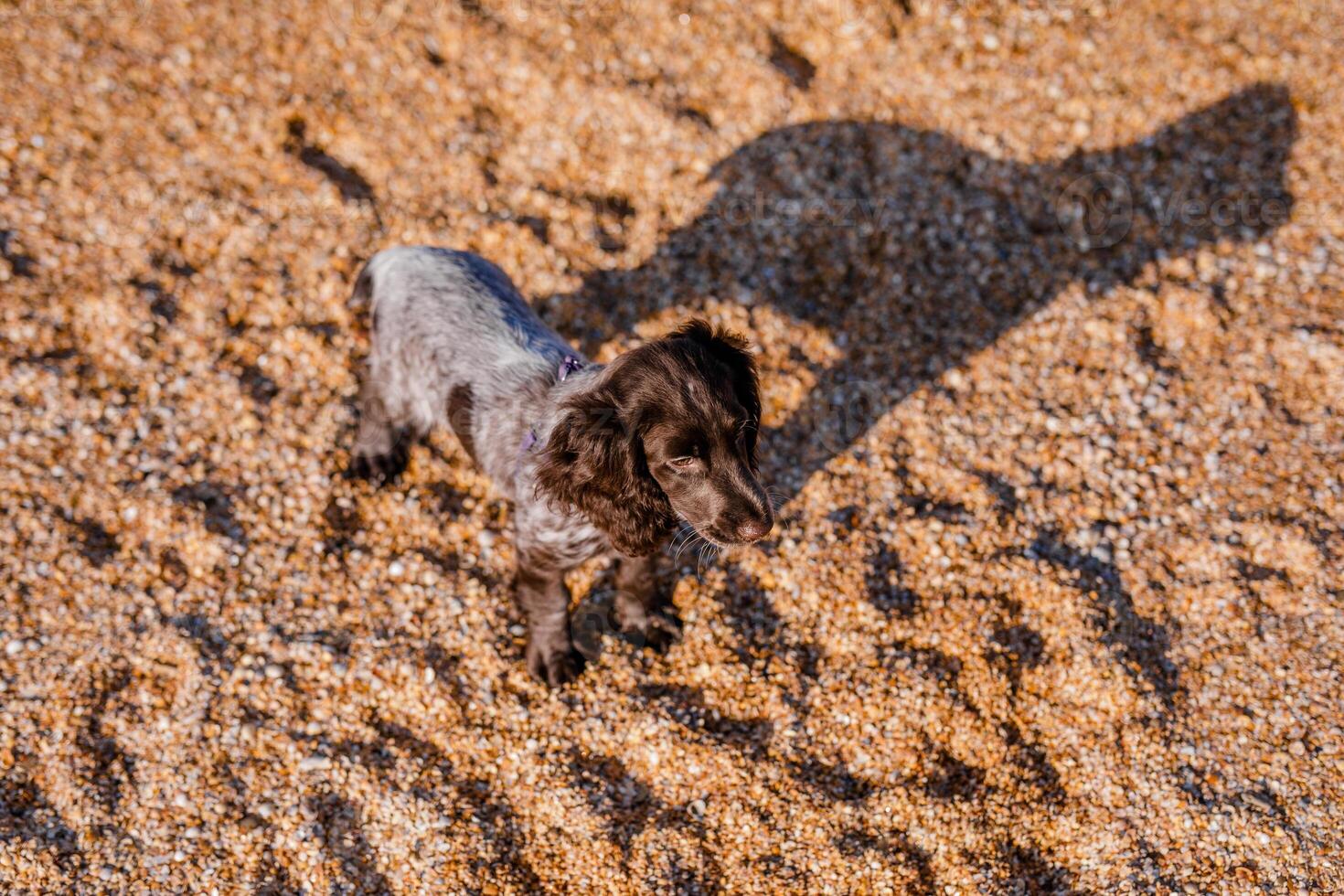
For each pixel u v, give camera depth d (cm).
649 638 222
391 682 219
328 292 238
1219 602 221
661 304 238
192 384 233
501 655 221
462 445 221
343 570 225
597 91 249
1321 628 219
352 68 250
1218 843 210
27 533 224
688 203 244
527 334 219
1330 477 227
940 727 216
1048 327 237
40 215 240
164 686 218
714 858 212
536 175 245
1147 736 215
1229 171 245
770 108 249
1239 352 235
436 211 242
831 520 227
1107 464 229
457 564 226
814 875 211
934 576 224
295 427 231
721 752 216
